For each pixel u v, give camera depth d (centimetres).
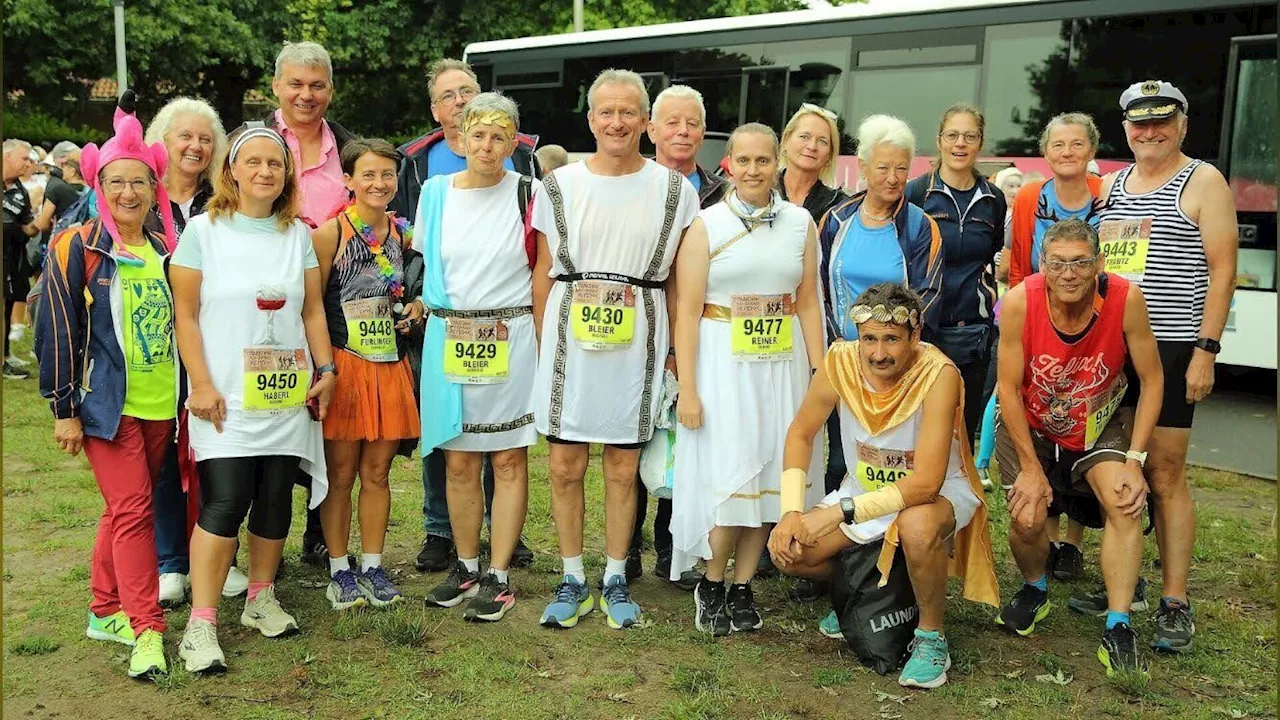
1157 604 474
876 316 385
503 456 445
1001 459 459
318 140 516
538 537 561
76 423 381
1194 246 429
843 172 1090
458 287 432
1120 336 403
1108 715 372
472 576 465
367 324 437
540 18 2097
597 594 479
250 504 421
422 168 522
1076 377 409
